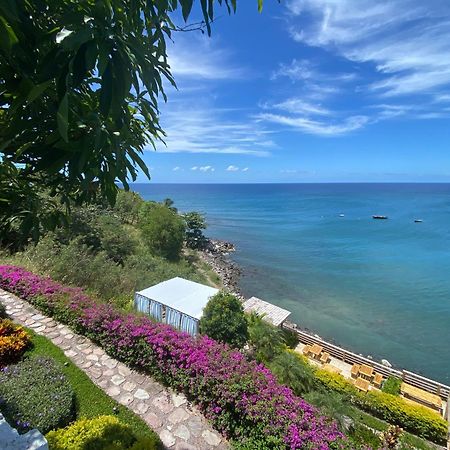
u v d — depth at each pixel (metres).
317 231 54.75
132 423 5.50
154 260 20.72
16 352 6.75
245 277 30.02
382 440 6.91
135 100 2.06
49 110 1.46
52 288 9.46
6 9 1.06
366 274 30.52
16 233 2.19
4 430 2.34
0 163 1.70
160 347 6.76
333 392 9.29
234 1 1.57
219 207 106.06
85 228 17.20
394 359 16.56
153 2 1.54
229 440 5.41
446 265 32.81
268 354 9.80
